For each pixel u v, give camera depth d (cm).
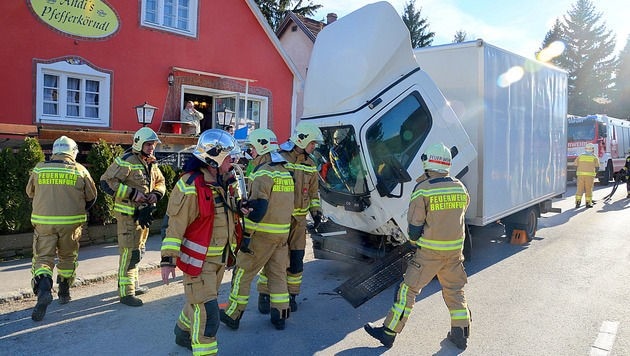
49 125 1068
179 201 384
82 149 932
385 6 620
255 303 596
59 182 521
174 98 1273
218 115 1196
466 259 744
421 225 463
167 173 917
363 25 624
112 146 856
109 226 838
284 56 1496
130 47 1189
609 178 2302
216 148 394
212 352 394
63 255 554
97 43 1135
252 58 1438
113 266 696
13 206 715
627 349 468
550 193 1024
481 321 538
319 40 681
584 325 527
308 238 987
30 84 1048
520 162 864
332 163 640
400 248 648
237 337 491
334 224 706
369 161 591
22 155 734
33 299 578
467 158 697
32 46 1045
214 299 400
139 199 544
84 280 636
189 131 1221
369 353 459
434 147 474
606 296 624
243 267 498
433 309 579
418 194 465
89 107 1150
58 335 481
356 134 590
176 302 581
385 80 630
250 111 1470
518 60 846
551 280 695
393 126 618
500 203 792
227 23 1373
